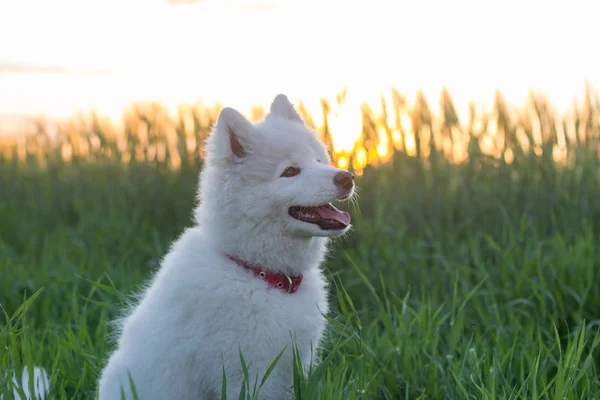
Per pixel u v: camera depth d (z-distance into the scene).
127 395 3.27
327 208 3.55
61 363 4.09
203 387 3.29
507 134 7.52
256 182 3.38
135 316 3.46
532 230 6.64
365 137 7.72
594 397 3.48
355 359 4.21
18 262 7.61
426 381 3.94
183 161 9.12
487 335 4.73
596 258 5.53
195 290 3.18
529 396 3.70
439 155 7.64
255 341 3.19
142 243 7.99
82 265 6.66
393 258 6.53
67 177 10.73
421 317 4.41
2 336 3.72
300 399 3.10
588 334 4.62
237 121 3.43
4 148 11.77
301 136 3.64
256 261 3.38
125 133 10.12
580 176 7.23
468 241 6.99
